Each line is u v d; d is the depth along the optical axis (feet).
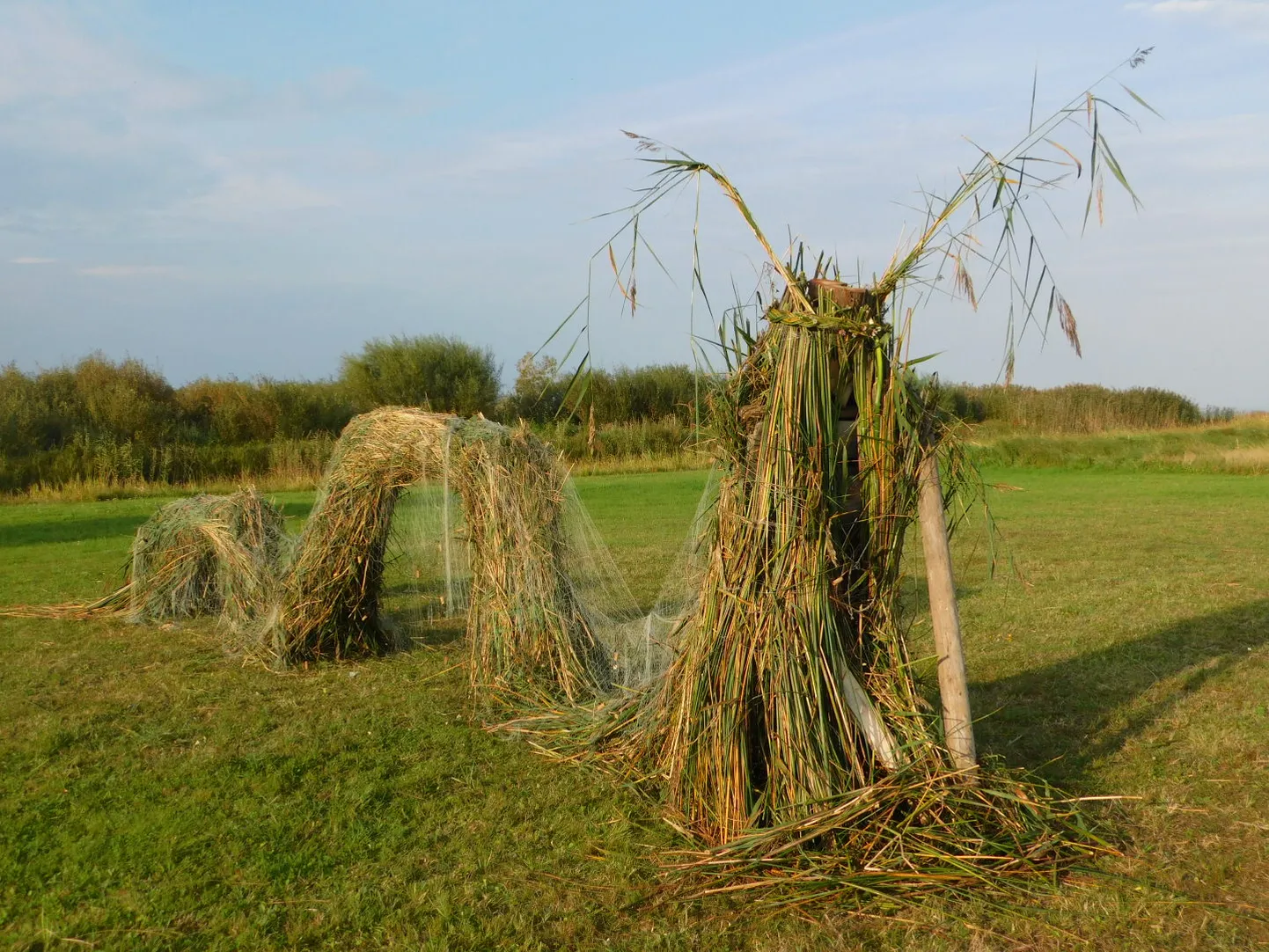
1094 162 11.87
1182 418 128.67
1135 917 11.07
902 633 14.08
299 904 11.59
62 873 12.42
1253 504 57.72
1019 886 11.71
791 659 12.98
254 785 15.29
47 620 28.73
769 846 12.26
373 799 14.70
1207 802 14.07
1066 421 118.83
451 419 21.89
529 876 12.23
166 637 26.40
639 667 20.58
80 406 97.96
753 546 13.33
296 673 22.47
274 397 107.14
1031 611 27.27
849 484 13.62
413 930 10.94
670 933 10.87
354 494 23.02
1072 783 14.76
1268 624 25.08
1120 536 43.55
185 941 10.89
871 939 10.80
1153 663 21.52
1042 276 12.37
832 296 13.35
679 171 13.48
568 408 13.71
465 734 17.85
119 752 17.02
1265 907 11.26
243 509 27.20
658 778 14.82
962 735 13.15
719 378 13.99
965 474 13.82
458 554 26.43
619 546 42.68
